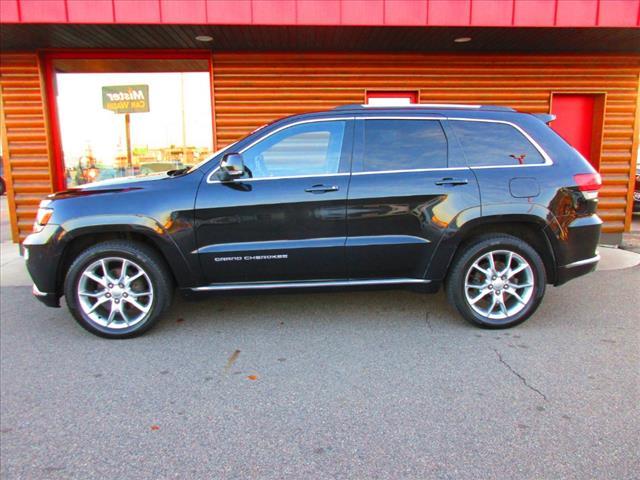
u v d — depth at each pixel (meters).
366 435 2.52
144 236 3.92
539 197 3.79
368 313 4.42
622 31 5.98
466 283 3.90
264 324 4.17
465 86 7.18
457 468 2.25
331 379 3.15
